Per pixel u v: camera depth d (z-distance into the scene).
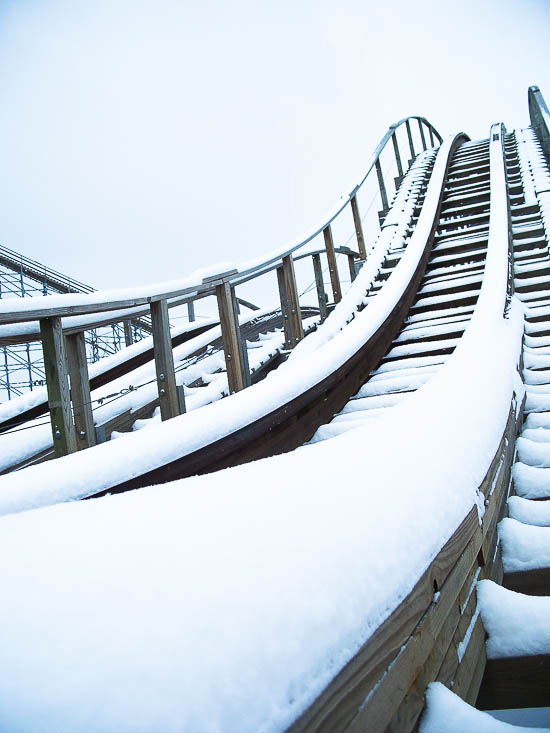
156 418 4.99
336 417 4.23
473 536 1.37
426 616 0.93
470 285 6.97
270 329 9.95
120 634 0.47
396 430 1.39
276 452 3.38
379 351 5.52
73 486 2.08
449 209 10.50
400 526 0.89
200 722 0.40
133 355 6.04
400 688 0.78
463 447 1.49
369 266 8.06
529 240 8.20
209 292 5.43
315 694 0.52
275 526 0.71
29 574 0.61
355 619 0.65
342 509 0.82
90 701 0.40
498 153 12.80
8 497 1.93
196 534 0.69
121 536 0.71
